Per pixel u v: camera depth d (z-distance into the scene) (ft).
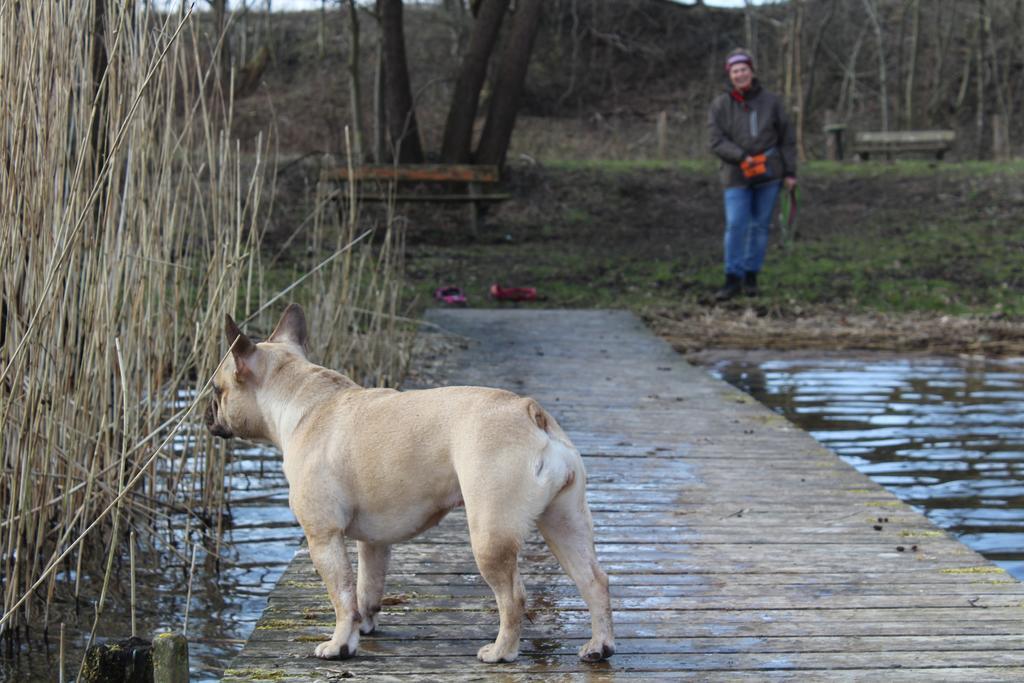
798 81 88.17
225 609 15.67
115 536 13.38
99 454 16.43
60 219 14.56
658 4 125.18
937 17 111.65
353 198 24.30
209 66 17.95
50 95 14.42
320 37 92.94
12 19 13.62
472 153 63.41
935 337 38.14
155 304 18.60
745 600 13.73
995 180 63.57
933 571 14.83
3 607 14.80
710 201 63.62
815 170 69.41
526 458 10.91
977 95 113.39
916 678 11.32
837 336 38.68
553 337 36.60
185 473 19.47
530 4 59.93
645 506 18.03
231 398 12.87
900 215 58.13
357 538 12.10
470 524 11.03
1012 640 12.37
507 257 51.70
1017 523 18.76
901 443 24.48
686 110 113.09
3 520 14.76
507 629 11.53
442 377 29.07
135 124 16.49
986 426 25.98
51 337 14.84
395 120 59.67
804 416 27.30
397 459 11.46
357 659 11.82
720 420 24.91
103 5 16.44
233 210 18.89
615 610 13.39
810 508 17.93
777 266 48.80
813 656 11.93
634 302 44.39
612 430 23.75
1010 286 44.80
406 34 97.14
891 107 115.55
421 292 44.62
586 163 71.77
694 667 11.62
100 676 10.36
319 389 12.39
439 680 11.24
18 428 14.52
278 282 38.45
